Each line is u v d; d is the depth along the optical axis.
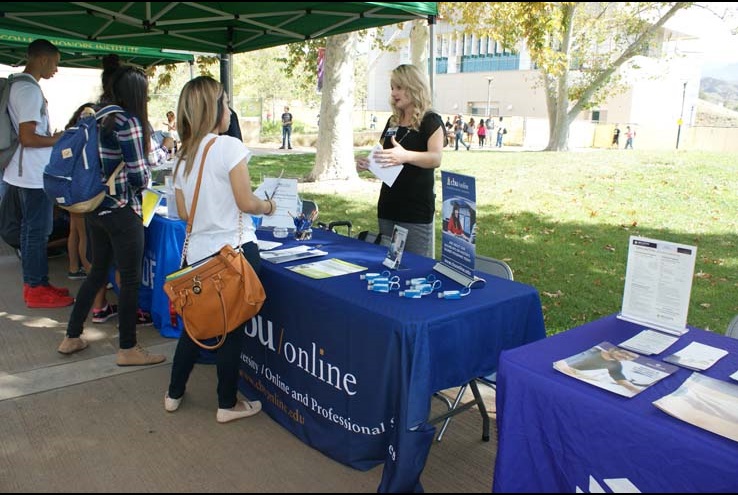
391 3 3.31
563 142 19.95
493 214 8.20
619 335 1.96
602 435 1.50
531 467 1.68
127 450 2.50
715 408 1.46
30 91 3.90
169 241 3.69
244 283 2.39
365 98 43.38
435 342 2.06
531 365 1.71
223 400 2.72
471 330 2.18
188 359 2.76
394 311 2.10
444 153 18.50
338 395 2.34
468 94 38.81
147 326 4.03
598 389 1.56
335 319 2.30
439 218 7.94
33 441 2.56
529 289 2.43
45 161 4.11
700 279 5.33
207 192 2.47
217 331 2.48
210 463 2.42
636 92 32.38
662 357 1.78
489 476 2.40
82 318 3.44
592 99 23.09
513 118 30.84
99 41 5.23
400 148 2.89
